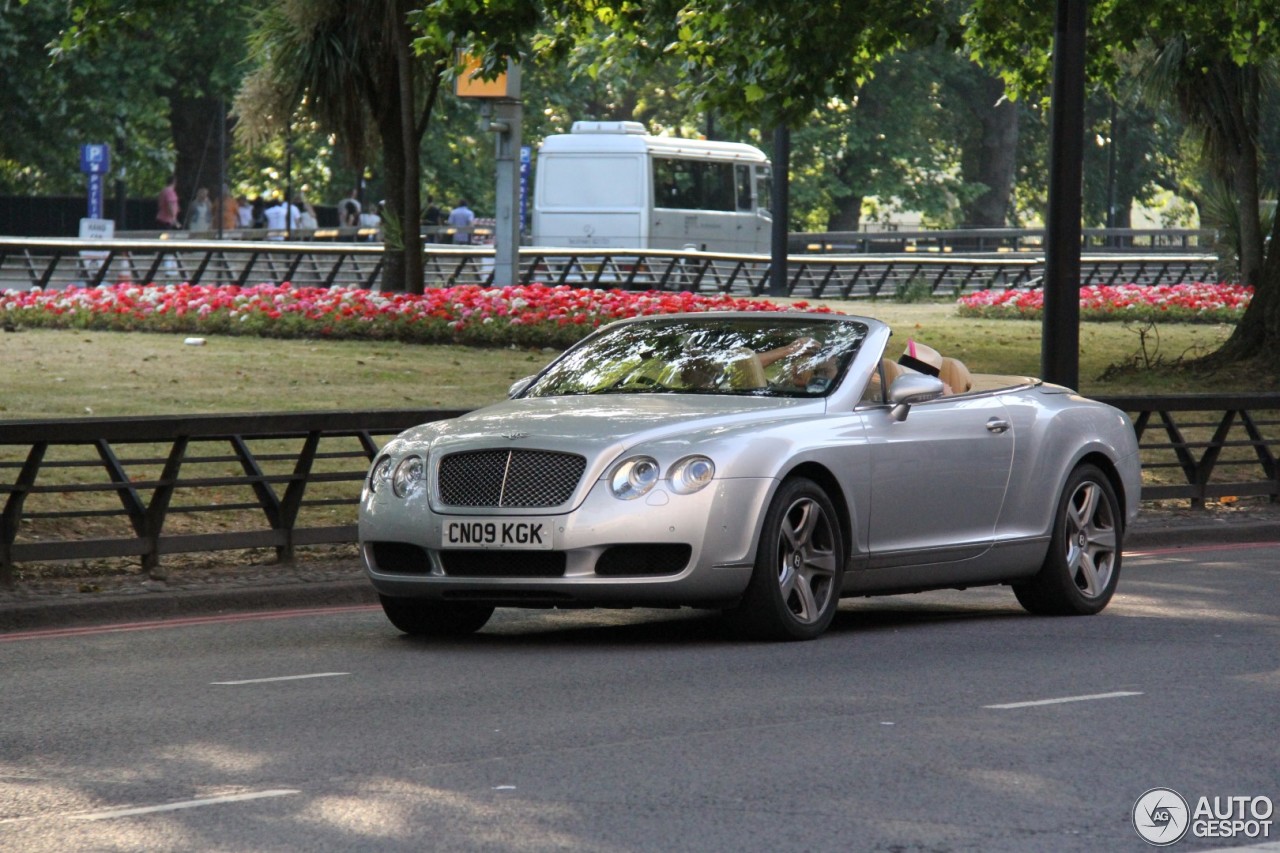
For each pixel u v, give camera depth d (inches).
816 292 5172.2
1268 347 2856.8
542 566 1081.4
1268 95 3769.7
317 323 2908.5
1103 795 725.3
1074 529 1323.8
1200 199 4318.4
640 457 1076.5
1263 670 1040.8
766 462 1099.3
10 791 737.6
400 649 1133.7
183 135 6948.8
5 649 1163.3
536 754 797.2
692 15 2751.0
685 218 5487.2
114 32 2682.1
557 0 2896.2
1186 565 1648.6
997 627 1241.4
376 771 765.3
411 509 1107.9
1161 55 3501.5
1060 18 1807.3
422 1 2861.7
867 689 967.6
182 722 883.4
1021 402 1304.1
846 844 647.8
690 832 663.1
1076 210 1822.1
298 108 3115.2
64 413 2057.1
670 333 1264.8
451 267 4692.4
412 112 2994.6
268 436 1514.5
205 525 1669.5
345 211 6171.3
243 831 667.4
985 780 748.0
